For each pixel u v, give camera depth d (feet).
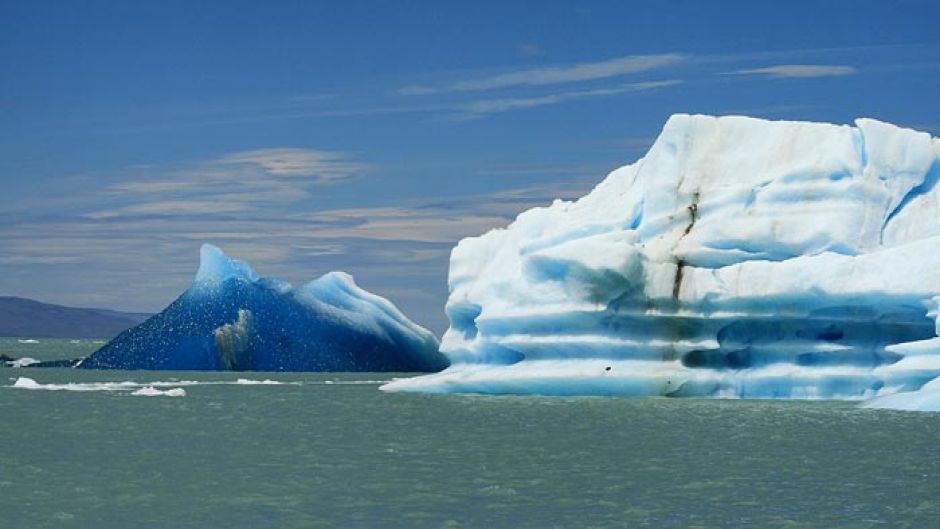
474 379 271.49
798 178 259.39
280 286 398.01
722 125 269.23
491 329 265.75
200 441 190.49
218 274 395.55
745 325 249.75
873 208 257.34
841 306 242.17
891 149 262.88
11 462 165.68
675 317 248.32
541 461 169.37
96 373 362.33
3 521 125.80
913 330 246.47
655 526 124.88
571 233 262.88
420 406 248.11
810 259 243.19
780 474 157.17
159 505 134.21
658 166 268.00
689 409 232.32
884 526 125.08
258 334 379.35
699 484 149.89
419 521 126.93
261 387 306.96
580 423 212.64
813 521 127.54
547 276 255.70
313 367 375.45
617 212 269.23
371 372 379.96
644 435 196.03
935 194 262.06
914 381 235.20
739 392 250.37
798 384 248.11
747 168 264.52
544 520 127.85
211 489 144.25
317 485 147.74
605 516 130.00
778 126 266.77
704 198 261.03
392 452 178.50
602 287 247.50
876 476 155.33
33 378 340.59
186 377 343.87
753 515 130.72
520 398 260.42
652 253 254.06
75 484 147.13
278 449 181.37
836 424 206.90
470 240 289.53
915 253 237.66
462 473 158.30
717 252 255.09
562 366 256.73
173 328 385.70
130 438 193.47
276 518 127.85
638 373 248.32
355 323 395.75
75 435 196.95
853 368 246.88
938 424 204.85
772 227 255.09
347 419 224.53
